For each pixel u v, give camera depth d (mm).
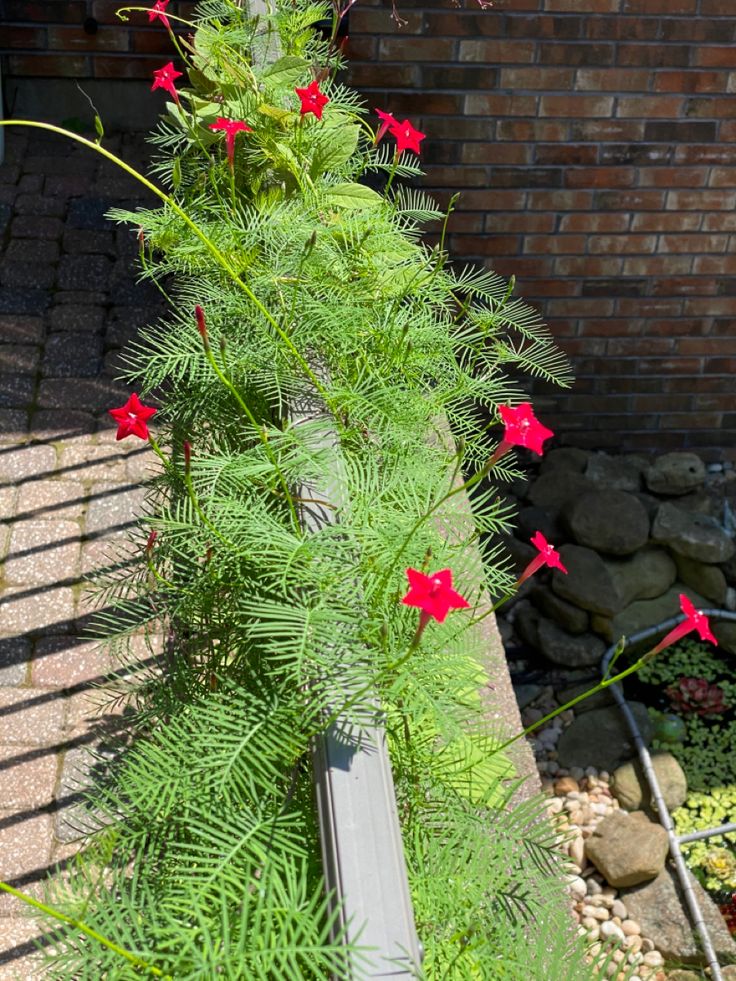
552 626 5621
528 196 5359
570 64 5023
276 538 1662
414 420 2039
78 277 4055
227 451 2061
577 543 5797
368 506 1742
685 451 6281
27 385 3561
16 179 4547
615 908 4562
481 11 4859
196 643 1944
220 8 3107
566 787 5012
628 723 5266
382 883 1285
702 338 5863
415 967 1198
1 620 2814
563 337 5812
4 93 4926
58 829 2357
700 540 5812
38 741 2535
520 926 1473
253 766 1536
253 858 1420
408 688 1542
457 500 1907
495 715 2330
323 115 2777
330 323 2102
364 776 1396
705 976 4375
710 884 4699
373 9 4812
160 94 5023
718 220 5484
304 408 2014
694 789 5105
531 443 1616
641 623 5730
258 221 2402
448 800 1650
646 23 4945
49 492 3203
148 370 2186
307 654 1487
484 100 5082
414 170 2879
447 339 2252
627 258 5582
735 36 5004
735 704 5469
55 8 4801
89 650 2754
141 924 1348
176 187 2447
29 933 2148
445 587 1326
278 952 1200
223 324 2223
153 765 1556
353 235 2365
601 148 5258
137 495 3215
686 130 5234
